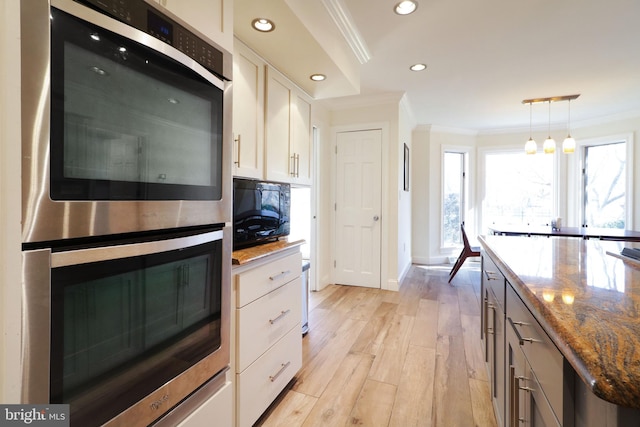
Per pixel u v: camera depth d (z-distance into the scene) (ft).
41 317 1.98
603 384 1.46
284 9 5.20
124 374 2.53
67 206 2.09
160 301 2.85
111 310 2.41
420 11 7.30
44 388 2.00
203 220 3.33
